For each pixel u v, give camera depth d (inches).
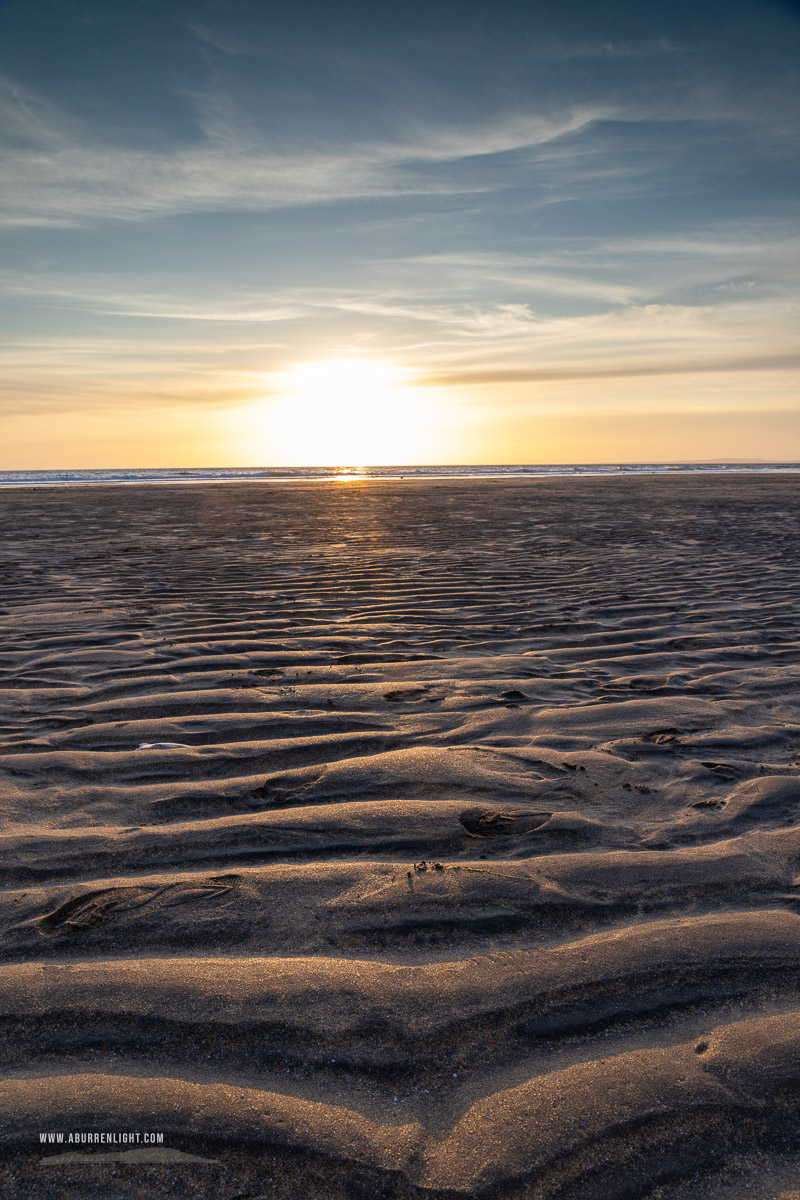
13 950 73.6
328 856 91.9
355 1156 51.9
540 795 108.5
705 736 131.4
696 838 96.1
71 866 89.4
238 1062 59.7
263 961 71.8
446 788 110.3
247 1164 51.4
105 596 261.1
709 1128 53.8
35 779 113.8
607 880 86.3
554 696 153.2
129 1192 49.4
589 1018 64.4
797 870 88.2
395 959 72.3
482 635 205.0
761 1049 60.6
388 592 267.9
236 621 221.5
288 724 136.7
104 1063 59.5
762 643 195.6
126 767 118.2
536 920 78.6
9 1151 52.1
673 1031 63.0
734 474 1665.8
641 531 483.5
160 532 493.7
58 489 1152.8
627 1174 50.6
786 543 411.2
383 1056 60.3
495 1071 59.0
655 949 73.3
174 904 81.4
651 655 184.7
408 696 152.5
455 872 87.8
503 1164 51.2
